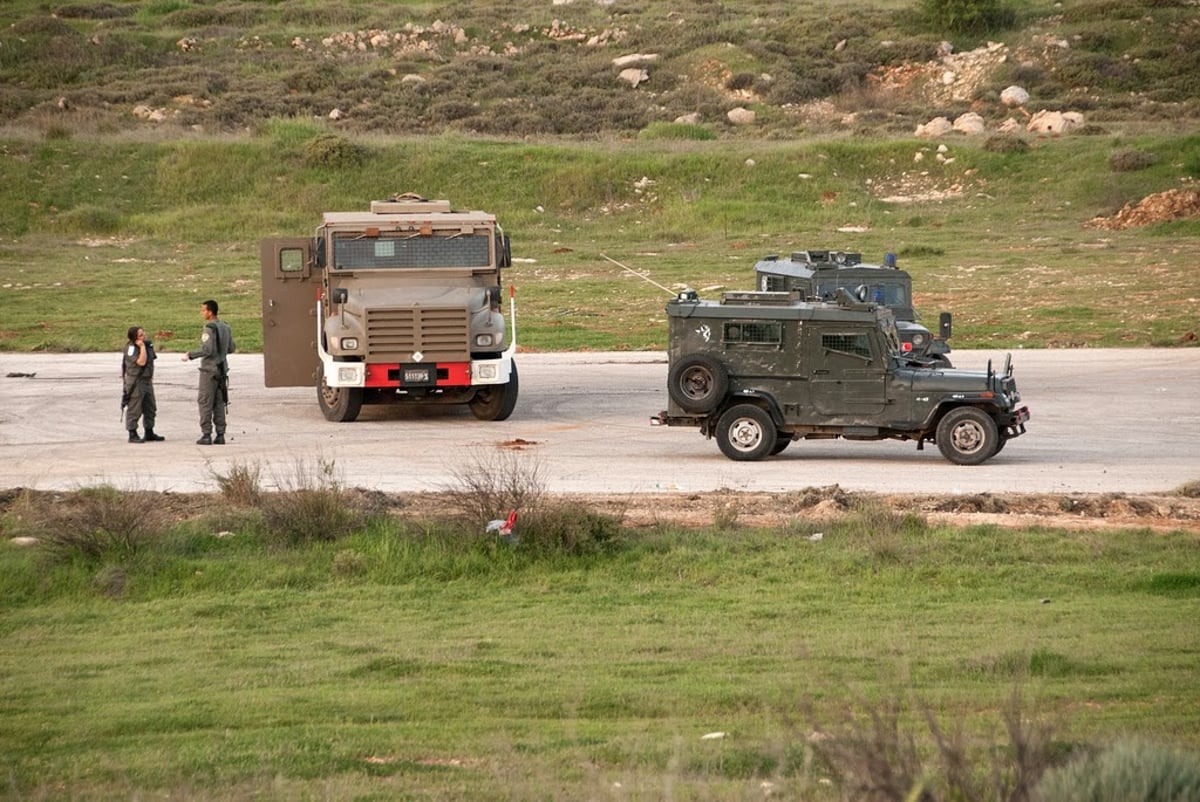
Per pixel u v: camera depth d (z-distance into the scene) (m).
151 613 47.09
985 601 47.28
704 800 24.17
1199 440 78.38
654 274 165.50
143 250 189.62
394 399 86.75
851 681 36.12
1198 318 129.12
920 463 71.94
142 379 79.44
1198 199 189.38
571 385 103.88
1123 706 33.03
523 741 30.75
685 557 52.66
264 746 31.02
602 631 43.56
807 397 71.56
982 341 122.69
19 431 84.06
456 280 86.56
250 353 124.94
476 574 51.91
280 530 55.91
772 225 197.50
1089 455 73.88
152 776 28.39
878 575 50.41
